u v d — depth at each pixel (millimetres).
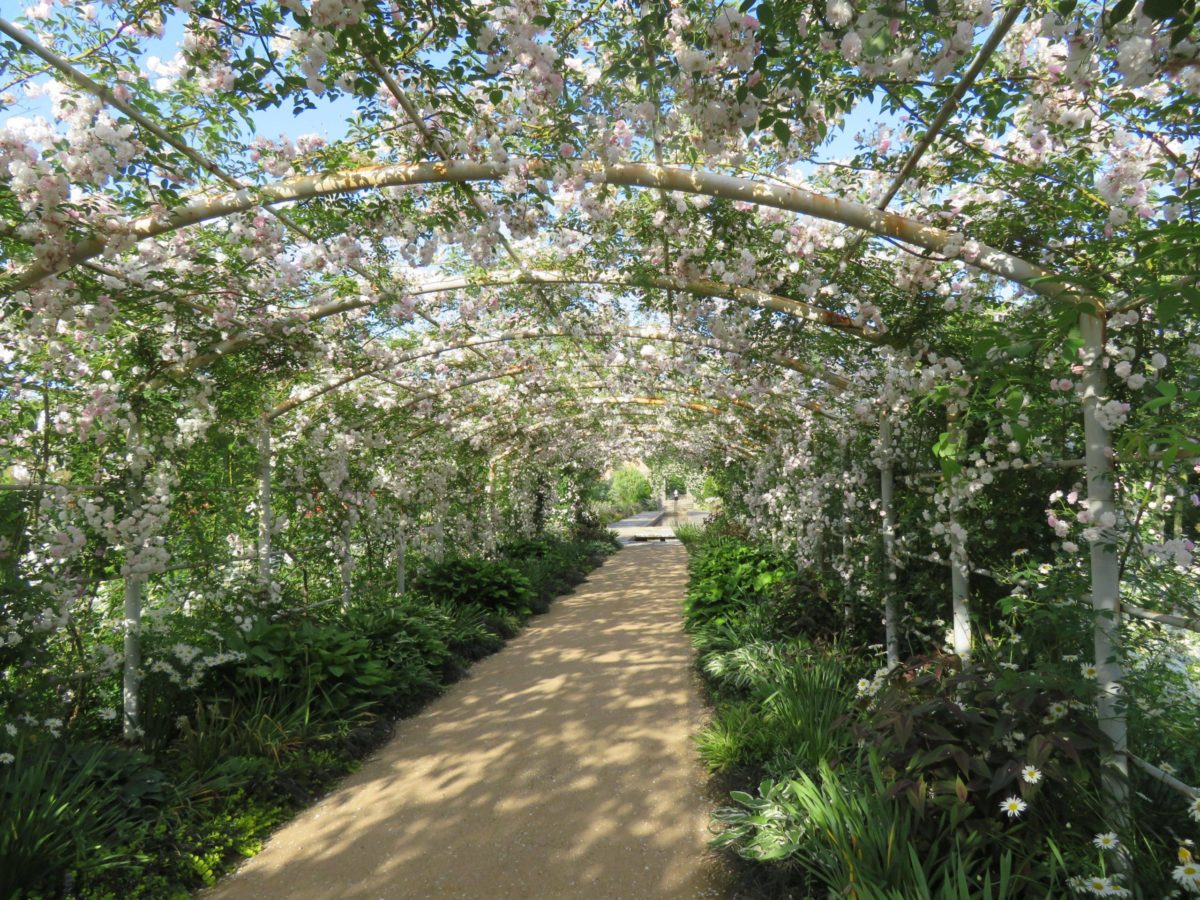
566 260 4734
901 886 2545
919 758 2699
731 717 4652
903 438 4895
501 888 3170
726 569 9766
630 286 4551
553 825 3748
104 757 3781
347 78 2607
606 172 3059
